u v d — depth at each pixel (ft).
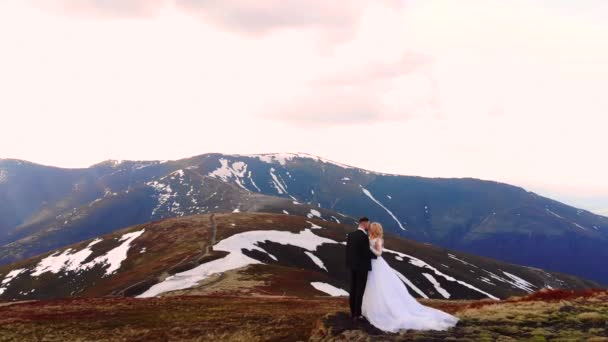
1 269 422.82
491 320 58.95
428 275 423.23
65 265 394.32
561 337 48.98
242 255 313.94
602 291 81.00
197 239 392.88
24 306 137.08
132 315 104.06
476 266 590.14
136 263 352.69
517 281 579.89
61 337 82.69
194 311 107.14
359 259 55.88
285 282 241.14
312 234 447.42
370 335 51.93
